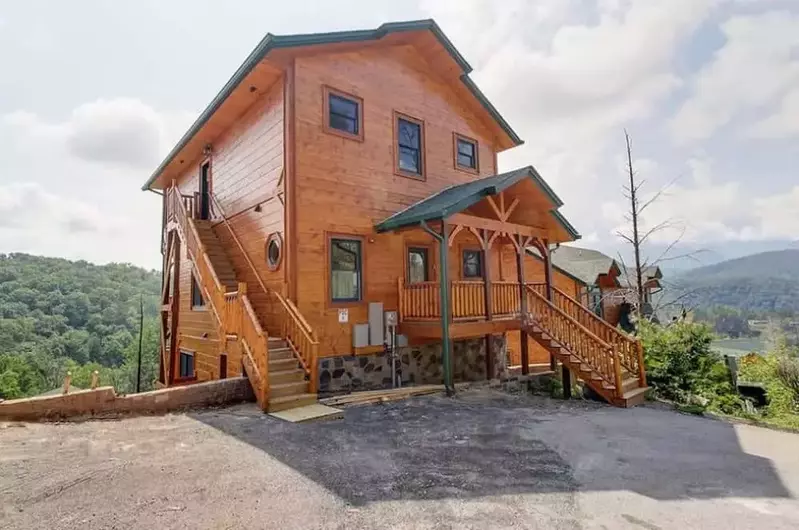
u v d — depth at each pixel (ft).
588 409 25.61
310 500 12.10
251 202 33.83
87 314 176.55
